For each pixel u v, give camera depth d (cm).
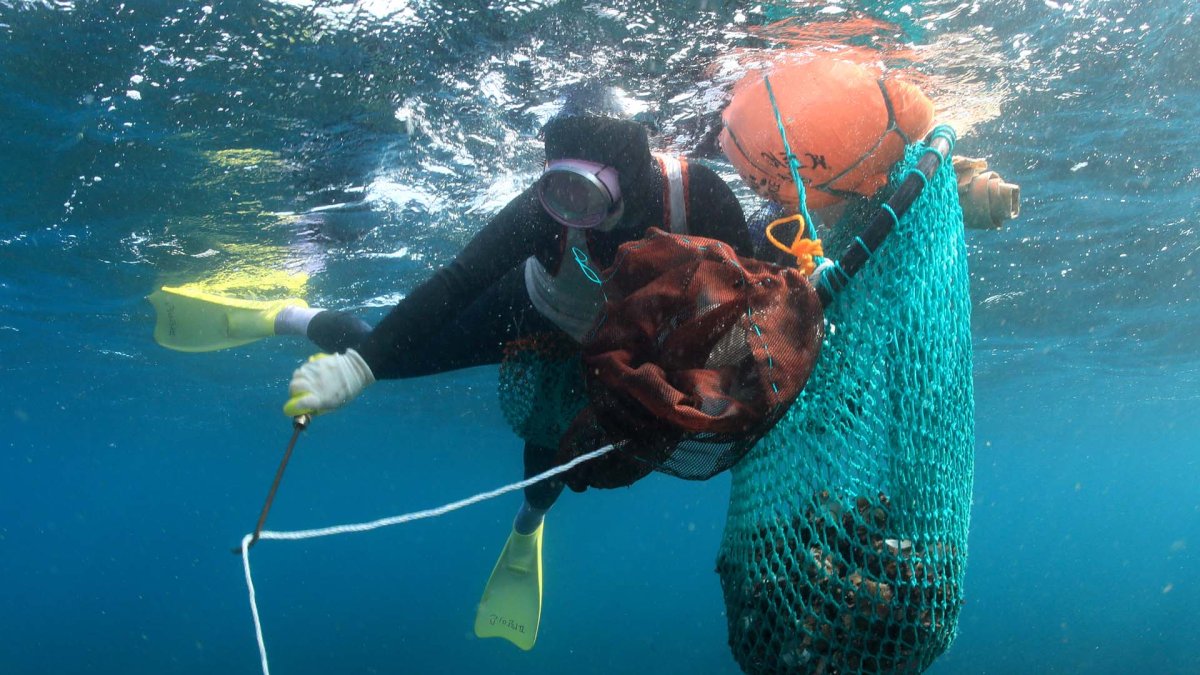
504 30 527
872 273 259
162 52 573
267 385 2380
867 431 255
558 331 417
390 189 840
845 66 329
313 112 652
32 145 736
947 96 647
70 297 1376
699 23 495
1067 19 554
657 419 229
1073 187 982
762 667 259
